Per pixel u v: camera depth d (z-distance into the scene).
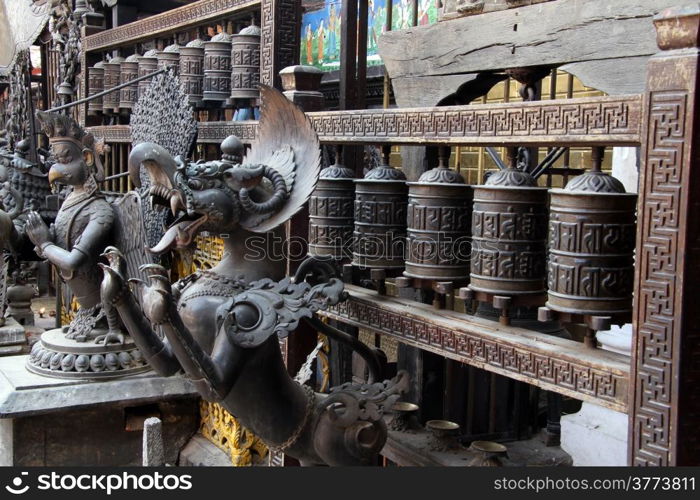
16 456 3.15
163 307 1.62
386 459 2.70
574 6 1.77
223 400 1.90
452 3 2.14
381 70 4.27
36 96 7.28
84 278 3.43
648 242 1.39
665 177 1.36
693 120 1.31
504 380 3.09
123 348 3.38
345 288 2.35
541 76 1.98
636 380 1.43
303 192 1.99
